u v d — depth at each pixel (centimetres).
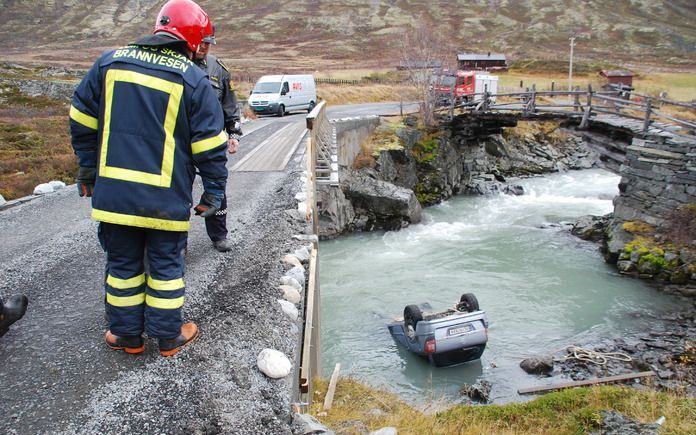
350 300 1221
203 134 304
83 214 774
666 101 1412
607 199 2191
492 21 11681
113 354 347
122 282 323
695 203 1315
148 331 328
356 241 1703
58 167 1406
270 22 11550
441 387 869
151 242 316
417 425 478
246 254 560
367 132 2211
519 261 1466
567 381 871
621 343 1005
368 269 1427
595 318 1116
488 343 1025
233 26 11312
